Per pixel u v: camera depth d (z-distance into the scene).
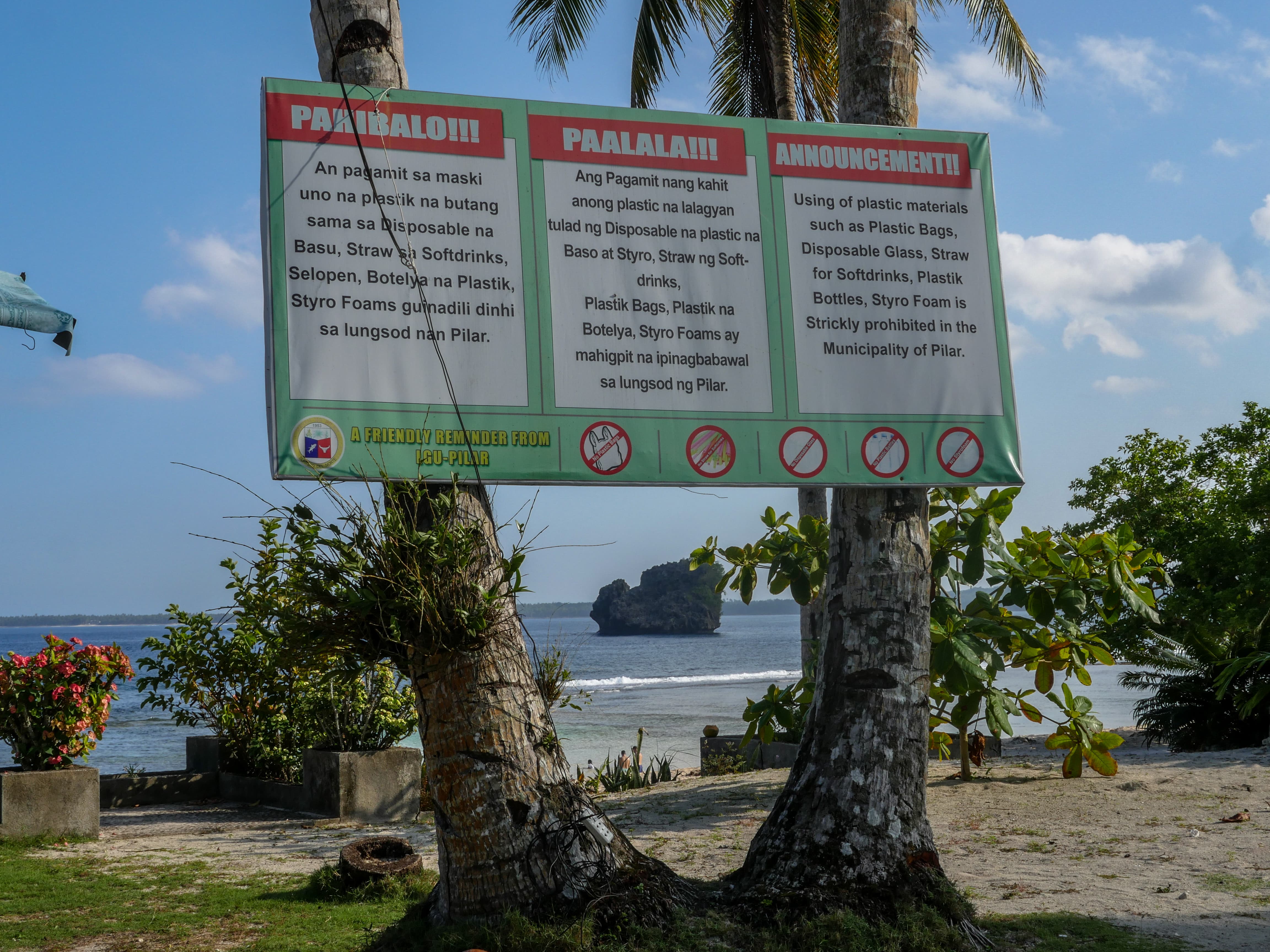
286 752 13.36
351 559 5.22
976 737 12.34
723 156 6.65
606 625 187.00
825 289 6.71
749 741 12.45
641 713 45.78
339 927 6.64
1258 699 15.69
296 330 5.74
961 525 10.92
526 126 6.33
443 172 6.14
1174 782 11.11
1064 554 11.30
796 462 6.48
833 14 17.64
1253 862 7.70
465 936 5.16
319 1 6.21
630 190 6.46
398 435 5.84
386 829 11.01
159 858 9.26
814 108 18.38
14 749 10.33
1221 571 18.05
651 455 6.27
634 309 6.36
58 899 7.55
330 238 5.87
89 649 10.73
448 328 6.02
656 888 5.55
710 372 6.44
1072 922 6.19
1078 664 11.55
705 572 189.50
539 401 6.12
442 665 5.54
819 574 11.90
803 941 5.25
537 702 5.80
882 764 6.01
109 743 37.59
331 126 5.96
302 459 5.66
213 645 13.70
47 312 8.42
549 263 6.26
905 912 5.55
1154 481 21.80
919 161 6.99
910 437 6.67
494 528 6.05
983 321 6.95
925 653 6.35
